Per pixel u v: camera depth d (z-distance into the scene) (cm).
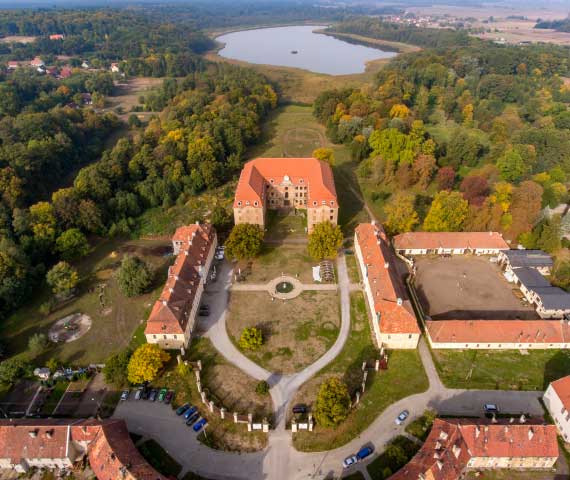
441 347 10362
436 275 13038
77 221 14688
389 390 9350
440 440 7762
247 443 8356
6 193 14925
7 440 7900
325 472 7831
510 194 14575
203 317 11475
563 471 7788
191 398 9262
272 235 15100
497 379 9575
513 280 12762
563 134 18875
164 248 14650
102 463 7438
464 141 19138
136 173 17850
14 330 11275
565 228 14562
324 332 10925
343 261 13612
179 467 7938
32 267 12756
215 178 18450
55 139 19900
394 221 14425
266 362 10100
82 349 10644
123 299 12294
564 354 10206
